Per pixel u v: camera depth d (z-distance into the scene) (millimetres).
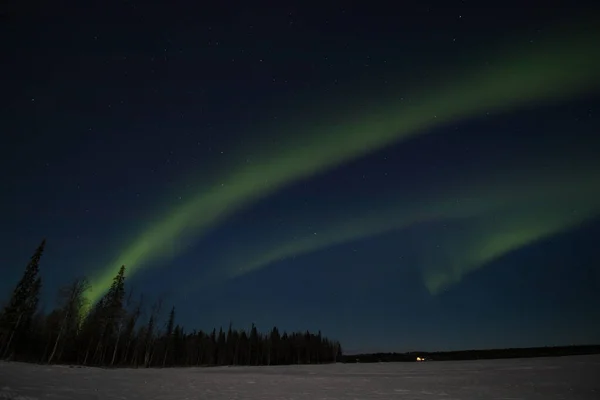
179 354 84062
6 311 49219
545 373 35844
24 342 53344
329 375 40688
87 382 21375
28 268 52344
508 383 27281
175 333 84438
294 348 109875
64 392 15562
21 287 51094
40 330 56000
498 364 60031
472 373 39531
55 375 24703
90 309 58781
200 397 18188
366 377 36406
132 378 28188
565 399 18953
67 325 52562
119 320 61125
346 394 21219
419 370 50188
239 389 22844
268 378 34438
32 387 16281
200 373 43281
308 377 36625
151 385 22734
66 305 52312
